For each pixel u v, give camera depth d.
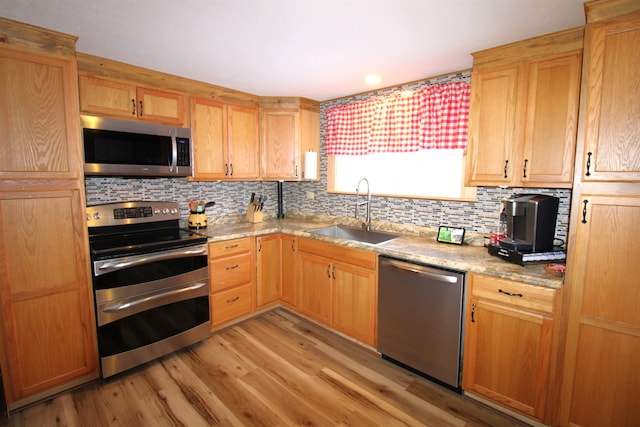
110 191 2.63
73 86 1.94
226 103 2.97
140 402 1.96
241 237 2.87
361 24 1.71
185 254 2.43
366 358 2.45
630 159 1.46
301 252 2.99
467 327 1.97
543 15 1.60
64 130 1.93
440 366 2.09
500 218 2.24
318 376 2.22
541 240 1.91
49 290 1.94
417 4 1.50
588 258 1.58
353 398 2.01
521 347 1.78
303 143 3.35
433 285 2.06
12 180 1.79
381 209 3.06
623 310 1.51
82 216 2.03
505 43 1.93
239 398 2.00
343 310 2.67
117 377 2.19
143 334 2.25
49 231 1.92
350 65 2.34
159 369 2.29
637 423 1.52
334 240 2.65
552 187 1.85
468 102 2.39
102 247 2.15
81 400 1.96
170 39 1.92
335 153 3.27
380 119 2.89
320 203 3.59
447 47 2.00
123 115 2.36
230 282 2.82
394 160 2.96
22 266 1.84
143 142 2.40
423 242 2.54
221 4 1.52
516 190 2.25
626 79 1.45
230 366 2.33
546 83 1.83
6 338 1.82
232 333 2.80
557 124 1.81
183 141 2.63
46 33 1.82
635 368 1.51
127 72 2.37
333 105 3.37
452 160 2.58
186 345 2.50
